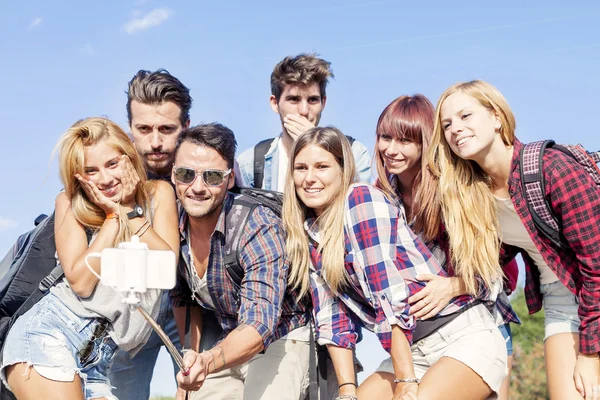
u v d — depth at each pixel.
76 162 4.31
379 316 4.25
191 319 5.08
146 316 3.23
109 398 4.36
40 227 4.49
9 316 4.38
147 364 5.46
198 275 4.78
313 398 4.59
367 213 4.31
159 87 5.24
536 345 19.19
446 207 4.54
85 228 4.42
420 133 4.70
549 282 4.73
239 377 5.05
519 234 4.57
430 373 4.23
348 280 4.42
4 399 4.31
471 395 4.23
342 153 4.48
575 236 4.23
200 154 4.51
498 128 4.38
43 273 4.39
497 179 4.46
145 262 3.00
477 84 4.40
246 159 5.86
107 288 4.26
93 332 4.31
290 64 5.92
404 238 4.41
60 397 4.12
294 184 4.55
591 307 4.29
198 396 5.04
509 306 4.86
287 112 5.94
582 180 4.20
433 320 4.37
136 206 4.44
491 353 4.29
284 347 4.77
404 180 4.89
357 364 4.77
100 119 4.43
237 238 4.54
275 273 4.48
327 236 4.40
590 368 4.34
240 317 4.39
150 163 5.31
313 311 4.63
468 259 4.39
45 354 4.16
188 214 4.68
